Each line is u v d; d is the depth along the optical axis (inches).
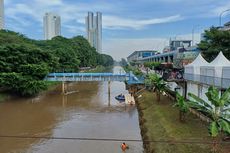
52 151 1232.2
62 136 1443.2
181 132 1218.0
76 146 1285.7
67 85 3560.5
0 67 2395.4
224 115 962.1
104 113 1993.1
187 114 1502.2
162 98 2096.5
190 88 1696.6
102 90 3262.8
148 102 2048.5
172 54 3747.5
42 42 4778.5
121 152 1195.9
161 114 1592.0
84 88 3447.3
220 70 1296.8
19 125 1672.0
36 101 2463.1
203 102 1065.5
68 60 3981.3
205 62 1662.2
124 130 1536.7
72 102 2437.3
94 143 1320.1
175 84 2018.9
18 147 1298.0
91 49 7239.2
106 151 1211.2
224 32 2006.6
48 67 2834.6
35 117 1877.5
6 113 1995.6
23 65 2512.3
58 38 5836.6
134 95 2623.0
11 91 2583.7
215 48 2009.1
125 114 1953.7
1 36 3073.3
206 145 1045.8
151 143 1184.8
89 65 6515.8
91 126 1632.6
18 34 4293.8
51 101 2479.1
